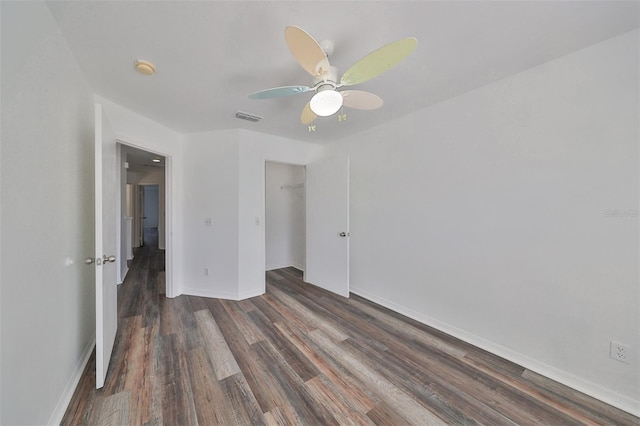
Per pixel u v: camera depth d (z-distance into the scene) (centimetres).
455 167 221
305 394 154
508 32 137
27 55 105
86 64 163
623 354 144
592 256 153
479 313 207
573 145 158
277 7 117
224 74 177
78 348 165
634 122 139
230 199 307
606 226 148
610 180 147
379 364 183
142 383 161
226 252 310
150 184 656
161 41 142
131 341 210
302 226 458
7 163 93
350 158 336
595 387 153
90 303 191
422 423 134
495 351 197
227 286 311
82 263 173
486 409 144
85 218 179
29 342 107
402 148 268
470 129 209
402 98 221
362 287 322
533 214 176
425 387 160
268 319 255
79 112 167
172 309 277
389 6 117
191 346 204
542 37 142
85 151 179
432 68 173
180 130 306
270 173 455
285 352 197
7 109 93
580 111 155
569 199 161
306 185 382
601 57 147
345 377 169
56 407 130
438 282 237
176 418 135
